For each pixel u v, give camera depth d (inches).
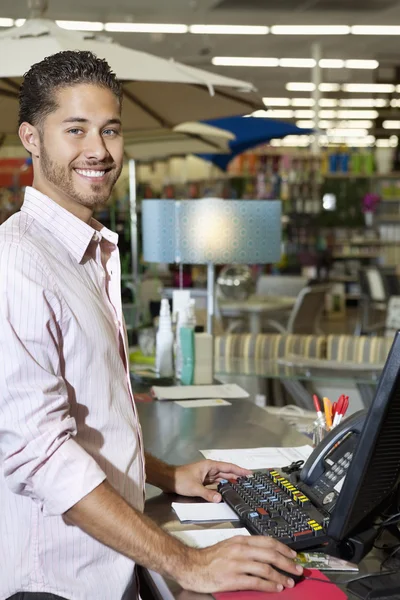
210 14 367.2
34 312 47.4
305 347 152.5
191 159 530.3
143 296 240.2
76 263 52.9
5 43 118.0
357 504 49.4
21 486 47.7
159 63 124.0
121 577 50.9
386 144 626.2
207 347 113.4
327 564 49.0
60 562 49.6
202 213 128.7
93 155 51.9
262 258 130.6
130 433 53.5
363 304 356.2
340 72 491.2
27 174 353.7
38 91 52.0
